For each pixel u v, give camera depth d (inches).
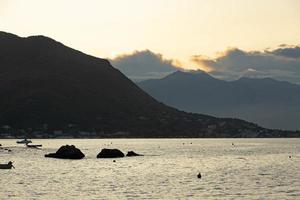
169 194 2979.8
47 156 6294.3
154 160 5944.9
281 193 3006.9
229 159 6318.9
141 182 3599.9
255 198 2822.3
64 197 2861.7
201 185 3405.5
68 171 4434.1
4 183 3494.1
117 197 2869.1
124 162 5551.2
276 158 6584.6
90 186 3353.8
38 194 2970.0
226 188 3240.7
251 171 4527.6
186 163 5521.7
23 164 5206.7
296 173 4308.6
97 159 6013.8
